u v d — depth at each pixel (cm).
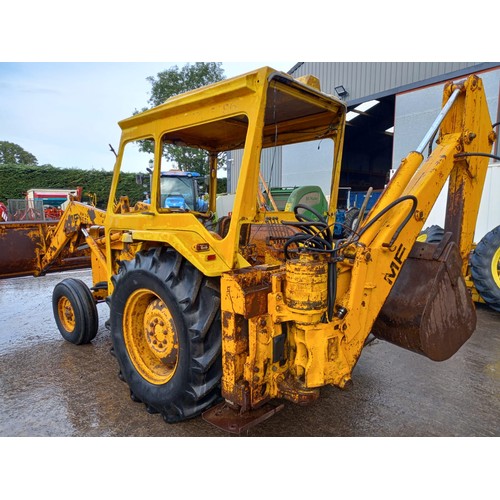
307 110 255
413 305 218
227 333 201
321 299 186
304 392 190
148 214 264
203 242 218
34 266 454
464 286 233
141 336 262
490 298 439
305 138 298
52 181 2452
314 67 1278
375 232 205
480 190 247
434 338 219
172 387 223
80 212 402
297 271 186
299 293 186
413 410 257
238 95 197
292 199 566
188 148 327
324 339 188
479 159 241
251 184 202
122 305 257
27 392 285
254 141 193
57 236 430
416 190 216
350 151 1856
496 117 836
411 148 1027
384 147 1964
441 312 221
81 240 434
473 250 473
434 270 220
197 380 211
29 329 437
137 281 240
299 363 196
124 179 2177
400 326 223
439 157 226
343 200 1456
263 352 199
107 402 270
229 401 204
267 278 206
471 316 239
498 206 579
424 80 977
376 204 216
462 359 342
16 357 353
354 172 1909
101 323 457
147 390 242
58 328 401
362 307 201
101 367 330
